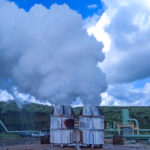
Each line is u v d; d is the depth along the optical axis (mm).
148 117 61312
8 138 34531
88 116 19406
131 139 33812
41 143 22906
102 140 19453
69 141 19266
